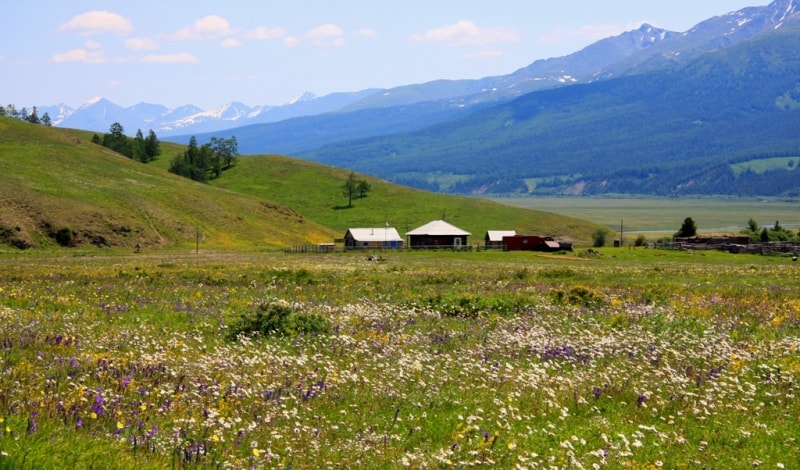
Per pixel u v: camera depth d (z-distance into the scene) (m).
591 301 35.41
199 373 17.86
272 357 20.05
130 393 15.62
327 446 13.31
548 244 135.12
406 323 28.44
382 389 17.25
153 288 41.59
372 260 97.88
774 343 23.11
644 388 17.56
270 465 12.16
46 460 10.57
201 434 13.26
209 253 123.38
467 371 18.92
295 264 77.88
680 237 149.38
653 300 36.59
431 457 12.70
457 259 106.25
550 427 14.69
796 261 102.31
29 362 17.84
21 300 33.09
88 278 48.38
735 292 40.00
